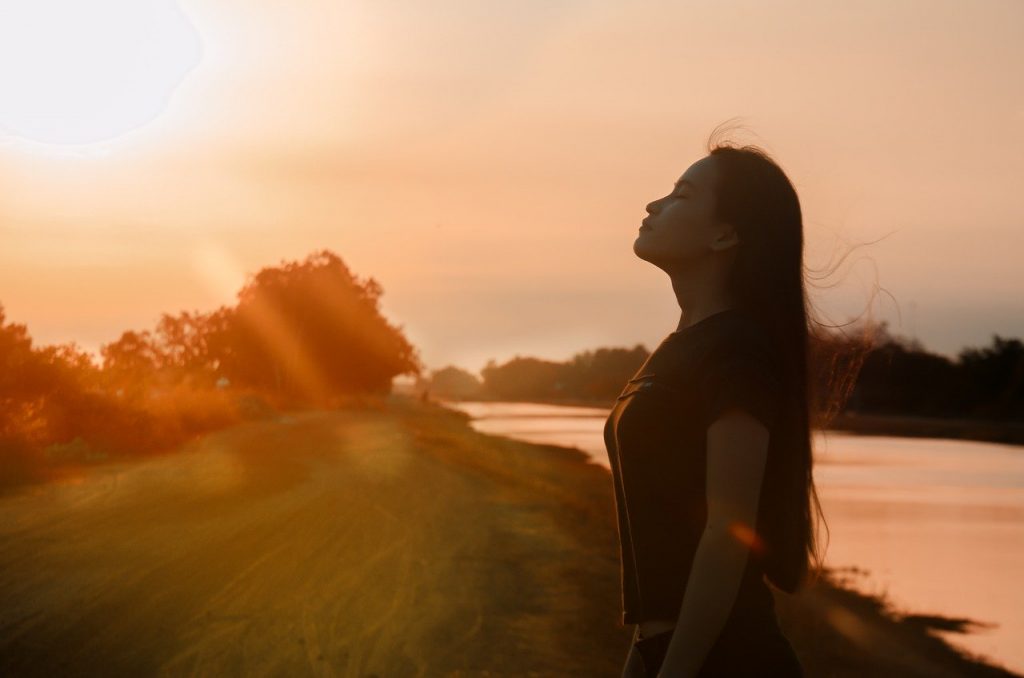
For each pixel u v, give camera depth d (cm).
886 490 2973
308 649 716
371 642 756
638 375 219
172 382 4216
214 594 841
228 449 2439
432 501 1731
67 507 1257
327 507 1475
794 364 221
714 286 224
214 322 8200
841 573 1609
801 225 228
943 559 1783
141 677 614
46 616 729
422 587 980
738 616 207
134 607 775
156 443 2205
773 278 221
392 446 3111
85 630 701
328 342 8738
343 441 3192
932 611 1377
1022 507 2605
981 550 1905
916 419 8950
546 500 1977
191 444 2447
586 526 1653
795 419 217
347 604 866
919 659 1123
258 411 4444
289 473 1941
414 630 810
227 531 1159
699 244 224
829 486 3066
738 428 197
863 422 8250
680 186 230
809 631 1216
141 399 2564
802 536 220
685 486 205
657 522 206
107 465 1816
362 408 7831
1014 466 4028
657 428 206
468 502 1792
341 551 1117
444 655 750
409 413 7938
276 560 1018
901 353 10000
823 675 1030
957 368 9819
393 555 1136
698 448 204
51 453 1827
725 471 196
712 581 192
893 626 1281
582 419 9319
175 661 652
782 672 207
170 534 1102
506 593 1002
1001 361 9538
